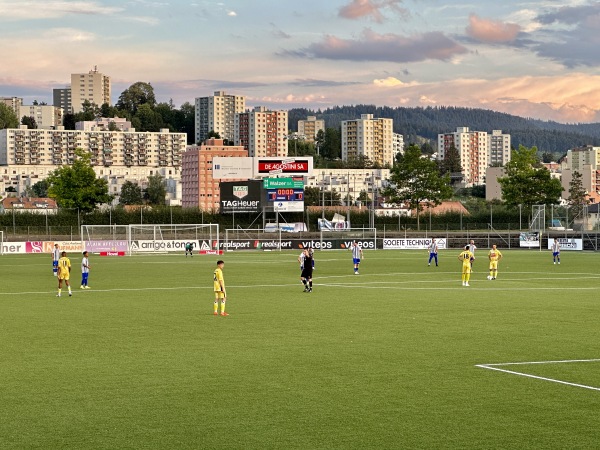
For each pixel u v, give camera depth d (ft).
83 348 84.79
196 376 69.41
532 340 90.02
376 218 444.14
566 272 211.82
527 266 238.68
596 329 99.35
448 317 112.06
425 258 288.30
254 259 283.38
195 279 187.52
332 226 432.25
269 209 407.23
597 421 54.75
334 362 75.97
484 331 97.35
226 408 58.13
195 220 413.80
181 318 111.45
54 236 357.00
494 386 65.41
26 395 62.39
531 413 56.85
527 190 436.35
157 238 362.33
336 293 151.02
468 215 435.94
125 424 53.98
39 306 128.77
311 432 52.01
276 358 78.28
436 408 58.18
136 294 149.48
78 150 428.15
